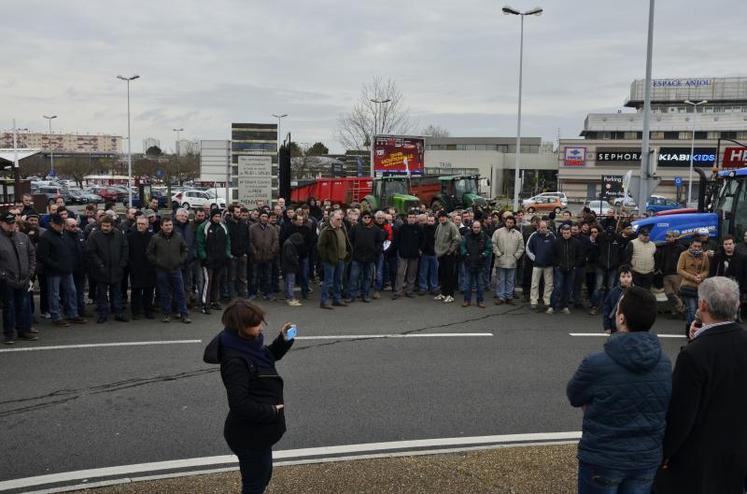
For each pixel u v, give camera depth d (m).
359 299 13.59
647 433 3.28
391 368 8.34
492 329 10.84
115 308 11.23
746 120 75.06
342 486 4.69
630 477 3.30
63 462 5.37
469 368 8.40
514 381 7.84
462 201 30.44
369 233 13.09
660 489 3.45
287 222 13.91
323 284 12.52
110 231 10.93
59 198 10.91
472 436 5.98
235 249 12.99
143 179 55.50
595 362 3.36
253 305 3.96
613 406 3.28
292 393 7.26
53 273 10.58
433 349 9.40
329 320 11.41
